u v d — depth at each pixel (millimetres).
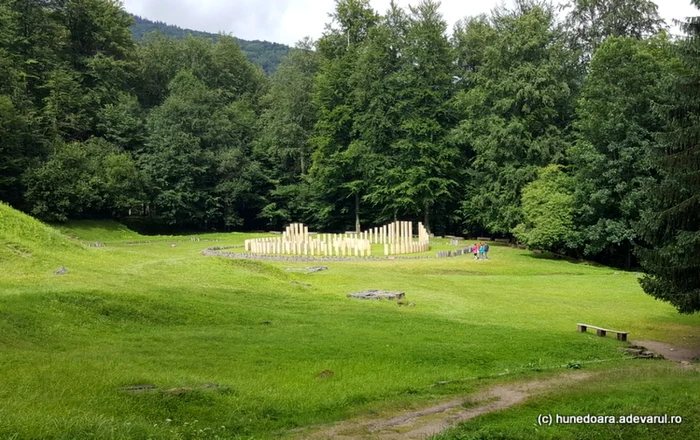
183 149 74375
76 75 70375
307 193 79062
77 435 8992
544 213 50344
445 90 70250
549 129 58500
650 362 18469
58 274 26453
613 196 48594
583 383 14242
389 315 24703
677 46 24328
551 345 20047
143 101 86250
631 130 46469
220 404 11852
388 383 14438
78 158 63406
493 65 61125
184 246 57125
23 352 15062
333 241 53281
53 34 71312
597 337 22109
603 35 61188
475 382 14672
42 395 11219
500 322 25172
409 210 71062
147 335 18969
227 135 79250
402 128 68062
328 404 12422
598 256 56500
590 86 50875
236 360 16234
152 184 72812
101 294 22125
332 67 73188
